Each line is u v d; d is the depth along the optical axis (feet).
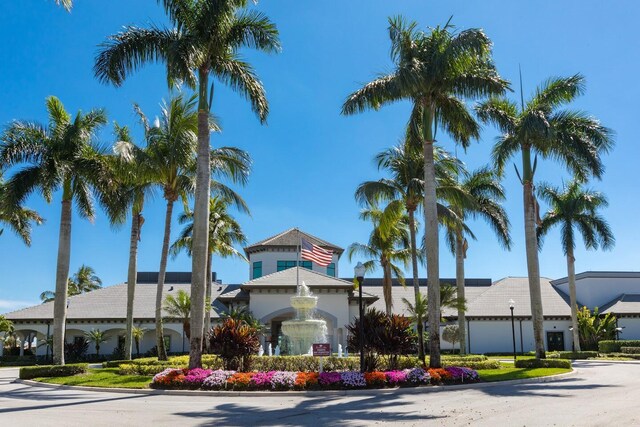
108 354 141.18
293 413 43.55
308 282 133.28
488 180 110.01
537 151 92.73
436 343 70.85
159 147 87.81
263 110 74.95
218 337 69.31
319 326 91.56
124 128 92.84
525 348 156.87
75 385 66.54
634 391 56.39
